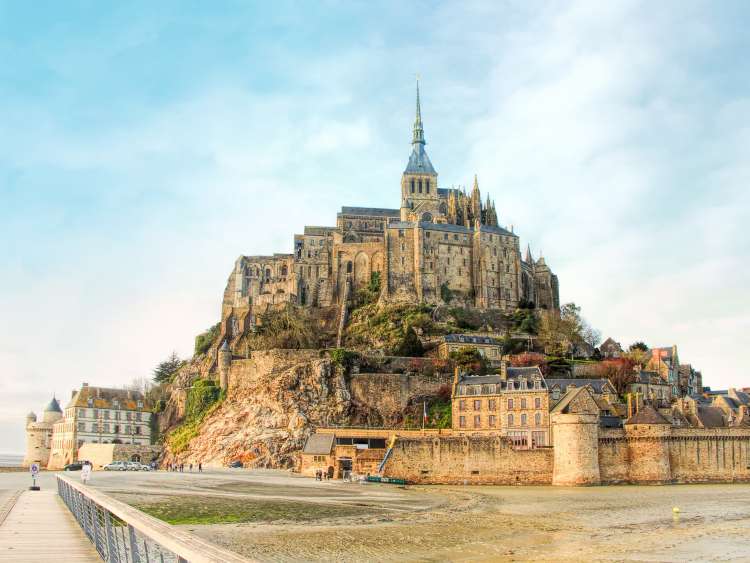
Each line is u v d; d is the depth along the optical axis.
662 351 197.25
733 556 57.94
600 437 128.25
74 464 158.75
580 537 67.69
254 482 117.06
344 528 70.56
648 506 92.56
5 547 37.47
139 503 82.25
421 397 171.12
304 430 163.50
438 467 127.81
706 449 131.75
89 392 192.75
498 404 143.12
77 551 36.22
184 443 180.00
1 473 141.75
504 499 101.44
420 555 58.09
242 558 17.39
